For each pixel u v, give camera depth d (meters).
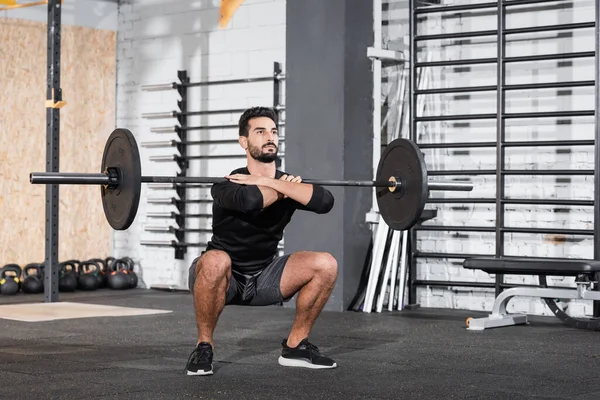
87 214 8.12
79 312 5.95
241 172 3.74
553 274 5.20
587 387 3.42
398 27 6.69
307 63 6.38
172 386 3.37
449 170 6.38
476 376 3.65
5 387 3.34
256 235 3.63
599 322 5.23
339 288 6.25
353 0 6.30
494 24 6.29
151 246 7.97
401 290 6.33
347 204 6.26
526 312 6.11
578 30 5.94
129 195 3.48
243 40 7.45
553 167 6.02
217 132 7.60
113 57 8.21
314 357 3.81
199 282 3.57
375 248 6.29
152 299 7.04
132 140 3.49
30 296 7.20
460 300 6.39
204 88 7.68
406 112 6.62
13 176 7.61
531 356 4.23
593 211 5.86
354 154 6.31
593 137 5.88
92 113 8.09
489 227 6.14
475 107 6.36
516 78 6.17
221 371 3.71
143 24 8.06
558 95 6.01
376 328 5.30
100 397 3.16
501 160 6.03
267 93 7.31
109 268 8.03
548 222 6.04
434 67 6.51
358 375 3.64
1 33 7.51
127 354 4.20
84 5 8.03
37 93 7.73
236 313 5.99
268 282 3.76
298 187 3.53
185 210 7.78
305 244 6.39
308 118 6.38
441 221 6.46
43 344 4.53
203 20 7.70
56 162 6.61
